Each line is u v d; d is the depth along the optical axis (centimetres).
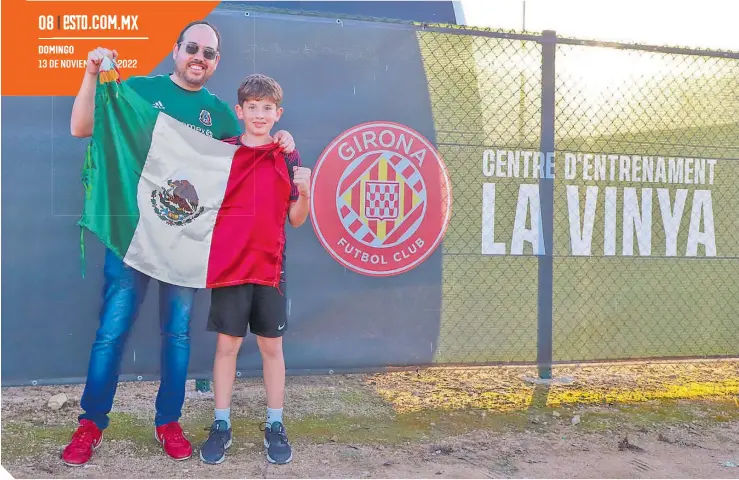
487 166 404
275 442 303
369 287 389
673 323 438
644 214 431
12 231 348
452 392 421
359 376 453
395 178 390
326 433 343
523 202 411
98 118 298
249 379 437
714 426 370
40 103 348
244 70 368
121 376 362
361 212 386
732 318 448
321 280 382
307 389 420
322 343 382
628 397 421
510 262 410
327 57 379
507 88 405
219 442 301
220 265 298
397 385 434
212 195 303
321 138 379
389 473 291
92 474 281
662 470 304
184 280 301
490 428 356
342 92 381
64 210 353
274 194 306
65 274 354
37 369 353
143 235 302
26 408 366
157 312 366
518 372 474
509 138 407
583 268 422
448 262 401
